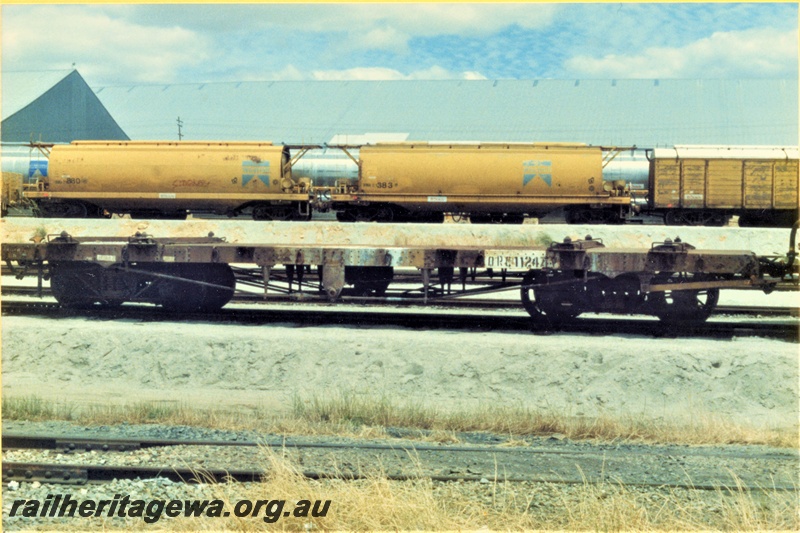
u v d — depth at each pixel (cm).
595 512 710
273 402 1186
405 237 2634
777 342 1358
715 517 721
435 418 1076
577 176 2920
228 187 2952
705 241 2564
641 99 5744
